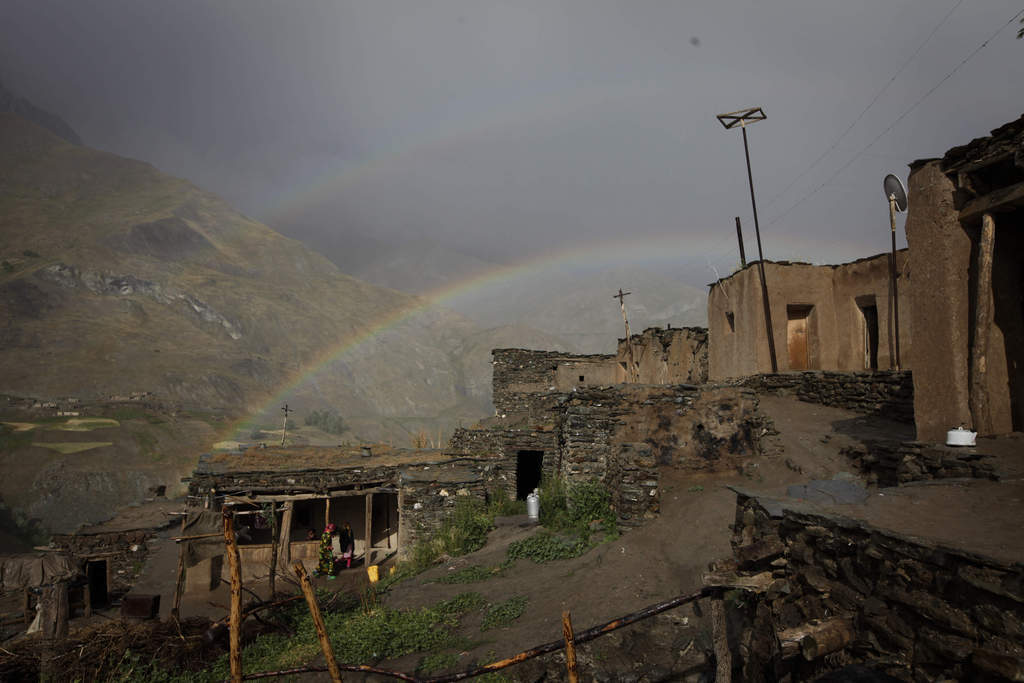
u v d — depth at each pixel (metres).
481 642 8.88
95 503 79.25
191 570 14.72
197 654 10.02
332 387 187.12
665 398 14.17
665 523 11.23
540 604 9.72
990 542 4.28
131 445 96.06
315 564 18.86
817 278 20.39
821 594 5.16
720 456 13.51
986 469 7.41
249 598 14.67
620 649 7.63
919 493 6.40
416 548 16.62
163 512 25.86
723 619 5.38
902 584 4.32
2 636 18.81
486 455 23.25
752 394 14.12
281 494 19.89
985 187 9.16
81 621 20.25
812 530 5.39
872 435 13.02
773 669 5.39
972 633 3.68
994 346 9.06
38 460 85.50
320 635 4.72
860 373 15.65
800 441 13.52
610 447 13.92
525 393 33.44
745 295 20.72
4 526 71.00
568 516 13.54
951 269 9.25
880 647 4.37
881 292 18.05
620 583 9.39
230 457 21.92
